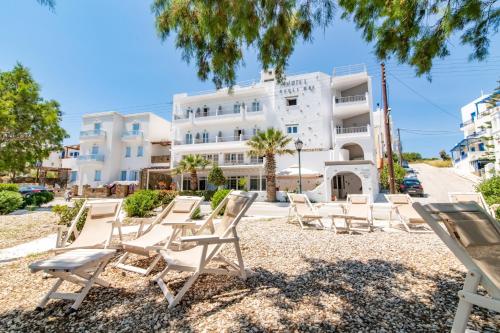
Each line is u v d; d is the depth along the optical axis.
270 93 28.22
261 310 2.61
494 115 22.00
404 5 3.12
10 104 13.15
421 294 2.95
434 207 2.16
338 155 23.36
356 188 23.33
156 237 4.17
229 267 4.00
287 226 8.15
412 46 3.53
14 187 16.72
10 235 7.12
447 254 4.64
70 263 2.57
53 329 2.34
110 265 4.10
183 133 31.47
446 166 45.91
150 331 2.27
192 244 3.40
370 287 3.17
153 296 2.99
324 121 25.80
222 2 2.98
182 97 31.56
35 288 3.29
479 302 1.76
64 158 40.78
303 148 25.92
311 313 2.54
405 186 21.66
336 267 3.97
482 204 6.78
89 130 33.38
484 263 1.92
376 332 2.18
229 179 28.55
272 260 4.37
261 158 27.22
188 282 2.85
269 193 20.97
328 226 8.20
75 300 2.72
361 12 3.40
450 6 3.02
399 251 4.89
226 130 29.75
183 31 3.40
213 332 2.22
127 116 34.75
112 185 32.12
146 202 10.45
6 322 2.47
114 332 2.27
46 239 6.69
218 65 3.62
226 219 3.79
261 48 3.74
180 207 4.85
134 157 33.78
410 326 2.27
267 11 3.31
